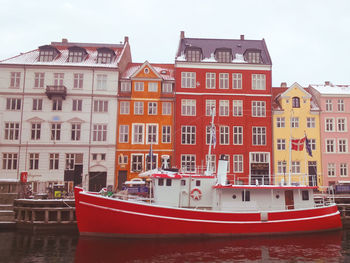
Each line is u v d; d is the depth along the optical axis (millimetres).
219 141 37469
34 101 37094
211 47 42156
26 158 35688
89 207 19797
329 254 18125
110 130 36781
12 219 26219
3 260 16734
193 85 38594
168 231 19984
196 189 21984
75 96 37219
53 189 29250
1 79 37125
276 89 44156
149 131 37406
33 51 40688
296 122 39188
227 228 20781
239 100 38656
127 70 41156
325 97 40125
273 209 22312
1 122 36312
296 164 38125
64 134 36469
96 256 17219
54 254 17797
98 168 36094
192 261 16516
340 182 36625
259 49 40125
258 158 37781
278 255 17844
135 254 17516
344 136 39312
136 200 22375
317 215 22750
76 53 39250
